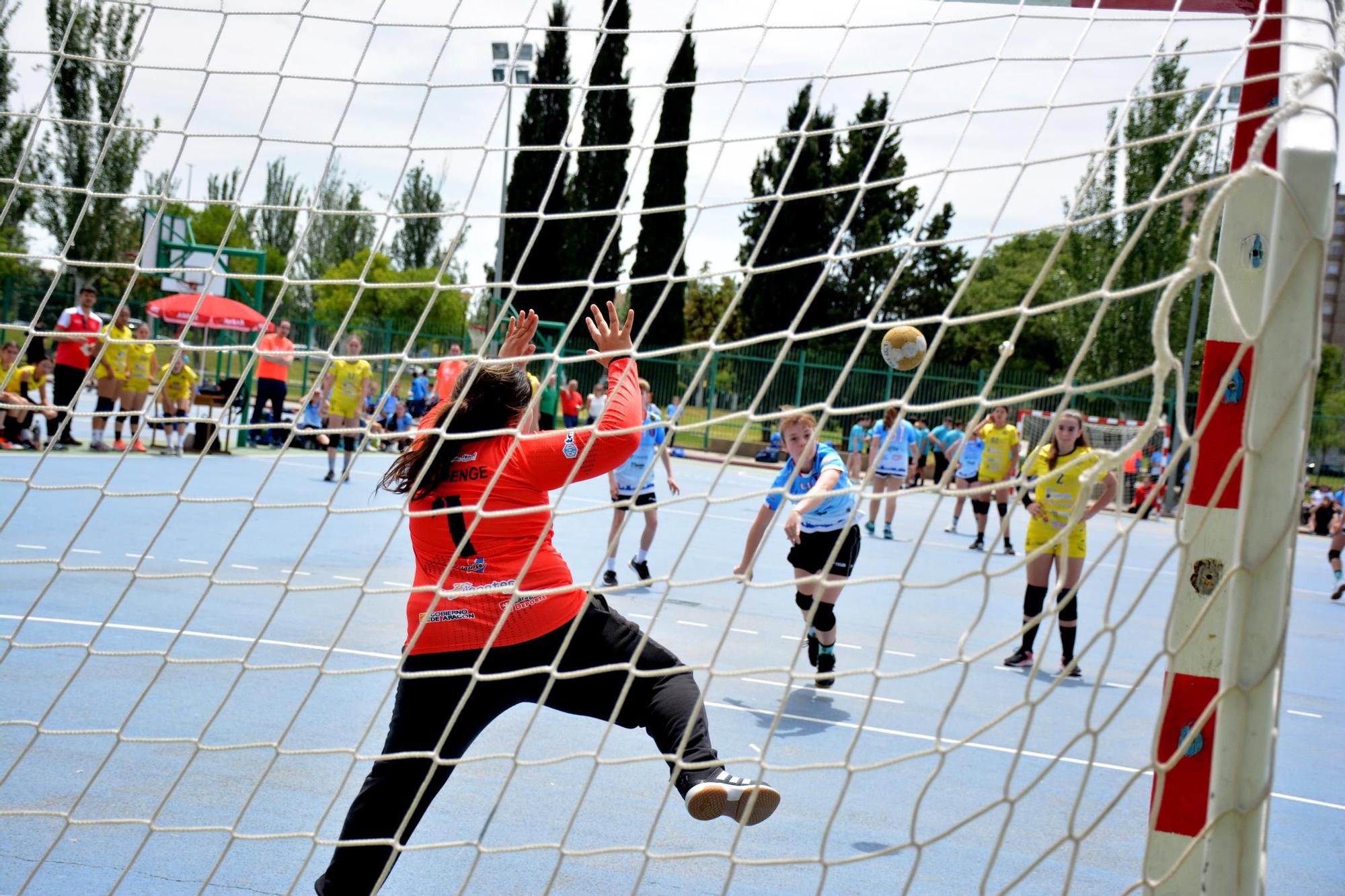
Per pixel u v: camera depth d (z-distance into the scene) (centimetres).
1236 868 202
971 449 1538
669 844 386
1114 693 693
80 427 1916
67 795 381
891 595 1077
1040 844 419
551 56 1566
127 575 799
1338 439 2989
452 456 280
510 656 270
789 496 246
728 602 907
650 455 966
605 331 280
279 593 775
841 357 2941
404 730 272
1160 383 205
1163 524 2094
